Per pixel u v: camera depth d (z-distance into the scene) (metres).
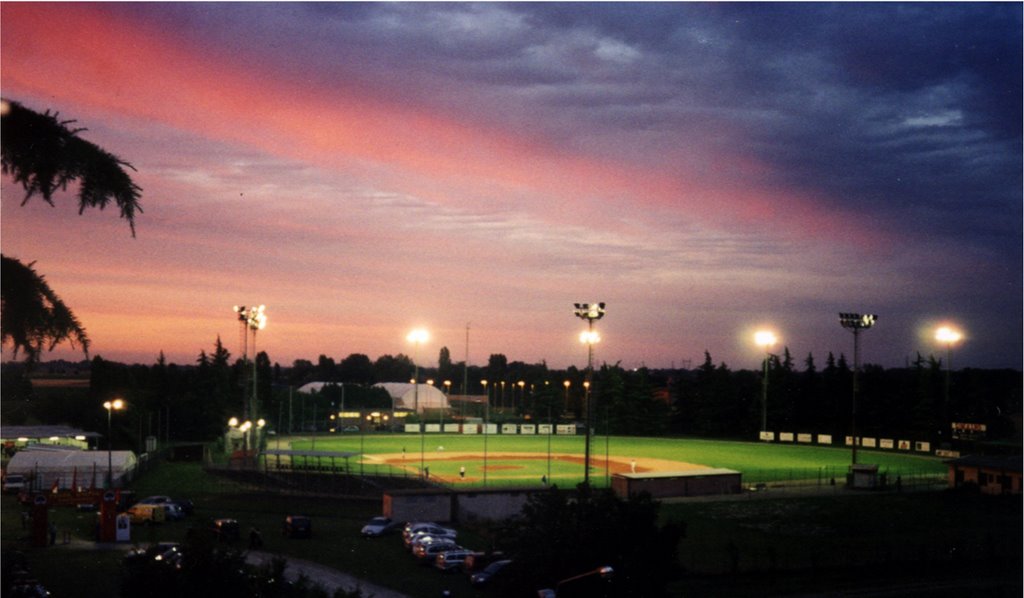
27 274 9.56
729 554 58.16
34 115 9.14
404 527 63.84
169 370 148.12
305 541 59.91
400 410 198.25
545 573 40.31
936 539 63.50
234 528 58.62
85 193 9.27
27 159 9.04
